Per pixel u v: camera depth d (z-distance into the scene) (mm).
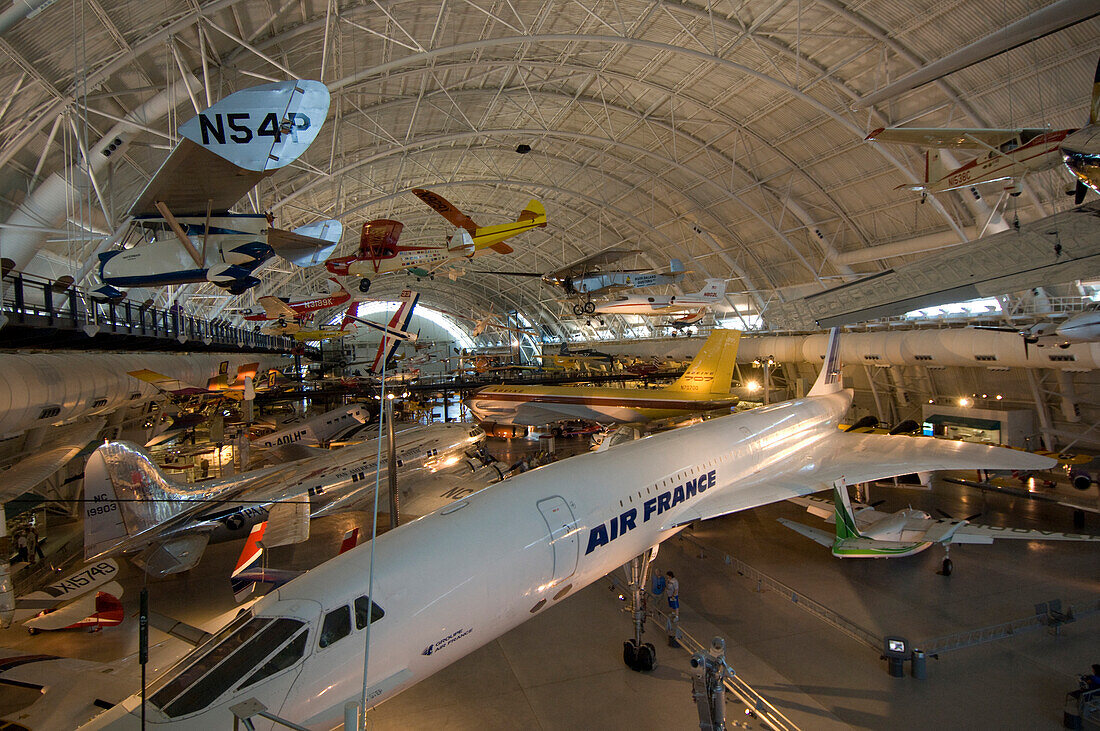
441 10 21094
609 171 43250
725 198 39125
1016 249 4195
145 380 18250
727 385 30688
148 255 12492
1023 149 13992
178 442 29578
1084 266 3861
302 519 14523
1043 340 19500
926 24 21172
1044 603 12008
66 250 19984
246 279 12945
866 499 19125
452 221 28266
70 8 13453
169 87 18281
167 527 13555
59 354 14602
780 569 15117
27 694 9312
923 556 15789
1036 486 21984
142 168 20828
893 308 4746
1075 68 19562
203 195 10883
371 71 22234
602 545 9781
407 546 7473
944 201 27719
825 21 23375
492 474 21156
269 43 20750
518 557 8188
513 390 35312
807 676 10211
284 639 5926
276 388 33688
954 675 10164
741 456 14906
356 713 3896
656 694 9766
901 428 24703
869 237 33219
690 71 29109
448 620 7160
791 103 28781
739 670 10414
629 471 11312
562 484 9930
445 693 9867
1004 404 28656
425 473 19875
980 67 21406
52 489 19641
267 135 9352
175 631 9219
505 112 35688
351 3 21797
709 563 15648
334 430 30250
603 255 34844
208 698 5434
